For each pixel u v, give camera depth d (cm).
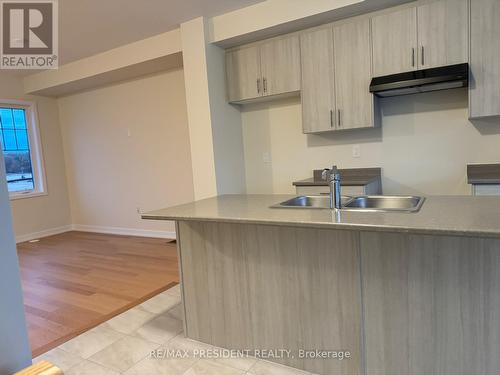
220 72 386
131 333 242
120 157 541
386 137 350
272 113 411
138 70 460
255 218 172
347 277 175
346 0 299
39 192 570
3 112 530
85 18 343
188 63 377
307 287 187
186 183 484
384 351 171
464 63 277
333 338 183
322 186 334
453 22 278
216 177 383
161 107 489
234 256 207
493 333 148
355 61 320
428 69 288
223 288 214
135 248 464
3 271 118
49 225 582
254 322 206
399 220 147
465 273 150
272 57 363
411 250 159
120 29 377
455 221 138
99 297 308
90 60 466
